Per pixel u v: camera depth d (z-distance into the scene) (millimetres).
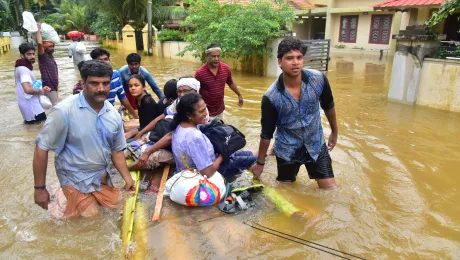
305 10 24438
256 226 3395
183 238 3205
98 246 3109
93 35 43781
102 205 3654
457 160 4918
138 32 26641
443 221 3465
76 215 3516
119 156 3734
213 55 5293
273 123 3785
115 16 31312
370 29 22297
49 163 4828
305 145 3838
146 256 2959
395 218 3518
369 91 9641
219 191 3750
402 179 4340
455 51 7523
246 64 13508
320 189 4078
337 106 7914
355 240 3176
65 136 3244
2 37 24750
